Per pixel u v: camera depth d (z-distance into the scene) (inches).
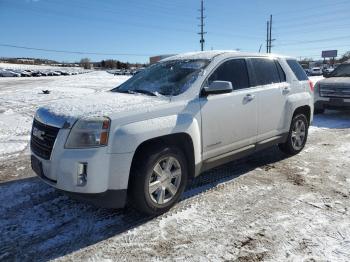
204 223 140.9
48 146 135.0
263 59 207.3
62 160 128.4
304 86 234.2
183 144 156.9
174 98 152.7
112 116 130.7
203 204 158.6
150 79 180.5
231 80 180.1
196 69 170.1
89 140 127.2
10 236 131.0
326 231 133.6
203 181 187.5
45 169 137.4
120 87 189.9
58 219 144.6
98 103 146.3
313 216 146.1
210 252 120.7
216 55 180.7
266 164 217.6
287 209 152.9
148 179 138.9
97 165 126.9
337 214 147.7
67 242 127.4
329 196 166.9
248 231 134.5
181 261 115.7
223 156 173.6
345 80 382.6
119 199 132.9
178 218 145.3
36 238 129.9
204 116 159.5
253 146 192.2
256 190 174.7
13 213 149.9
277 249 122.0
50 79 1744.6
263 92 194.9
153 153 139.3
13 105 533.0
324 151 247.3
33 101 593.9
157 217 146.3
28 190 175.5
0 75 2159.2
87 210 152.8
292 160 225.8
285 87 214.5
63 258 117.6
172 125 143.9
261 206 156.2
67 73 2748.5
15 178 193.9
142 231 135.2
